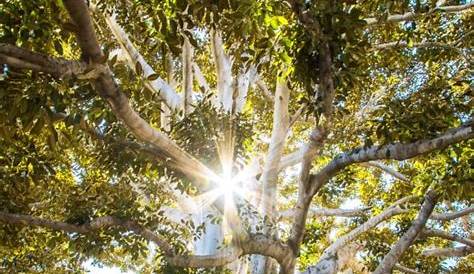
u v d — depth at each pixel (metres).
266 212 9.24
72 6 3.46
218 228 9.79
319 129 6.24
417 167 10.14
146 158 6.67
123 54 10.03
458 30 9.84
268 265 9.06
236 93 10.72
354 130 9.72
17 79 4.26
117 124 6.51
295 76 5.70
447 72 10.52
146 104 5.83
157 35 4.83
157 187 10.38
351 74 5.59
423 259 12.69
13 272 10.84
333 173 6.88
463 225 15.12
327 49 5.27
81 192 8.34
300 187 7.07
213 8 4.52
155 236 7.36
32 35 4.19
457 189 7.55
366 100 11.36
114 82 4.36
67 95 4.58
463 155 7.21
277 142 9.75
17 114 4.32
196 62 13.36
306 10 4.99
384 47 9.56
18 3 4.16
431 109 6.22
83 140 8.73
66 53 7.57
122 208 7.46
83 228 7.24
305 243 12.79
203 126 7.07
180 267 7.47
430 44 9.75
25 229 8.55
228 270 8.22
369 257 11.52
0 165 6.86
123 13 6.86
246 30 4.76
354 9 5.01
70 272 12.18
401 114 6.28
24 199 7.53
